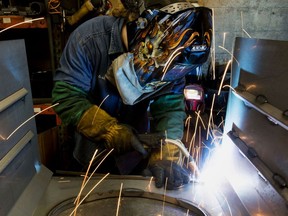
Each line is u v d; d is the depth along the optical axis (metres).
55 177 0.86
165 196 0.77
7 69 0.65
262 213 0.58
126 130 0.92
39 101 1.78
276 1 2.41
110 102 1.18
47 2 1.61
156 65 0.87
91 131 0.95
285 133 0.50
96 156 1.22
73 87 1.01
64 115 0.98
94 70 1.08
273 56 0.54
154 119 1.22
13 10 1.64
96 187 0.81
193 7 0.83
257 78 0.60
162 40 0.83
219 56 2.51
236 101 0.73
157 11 0.83
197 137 1.66
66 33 1.70
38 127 1.87
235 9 2.42
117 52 0.98
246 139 0.67
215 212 0.70
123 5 0.98
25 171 0.74
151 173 0.88
